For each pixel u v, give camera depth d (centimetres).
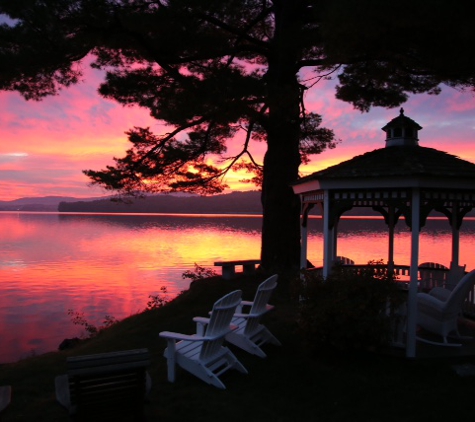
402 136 700
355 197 655
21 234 5494
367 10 621
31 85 1137
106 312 1540
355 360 607
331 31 684
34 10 894
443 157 662
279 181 1235
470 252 2714
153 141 1306
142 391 394
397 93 1270
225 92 1013
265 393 523
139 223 9262
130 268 2497
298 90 1131
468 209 804
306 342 622
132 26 993
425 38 704
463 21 593
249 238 4641
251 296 1051
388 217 927
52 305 1644
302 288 625
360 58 986
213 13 1077
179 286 1972
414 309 600
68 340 1012
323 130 1438
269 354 649
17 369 664
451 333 707
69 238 4753
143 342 782
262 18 1251
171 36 1034
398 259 2342
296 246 1239
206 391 527
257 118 1155
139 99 1162
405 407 479
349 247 3078
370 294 583
